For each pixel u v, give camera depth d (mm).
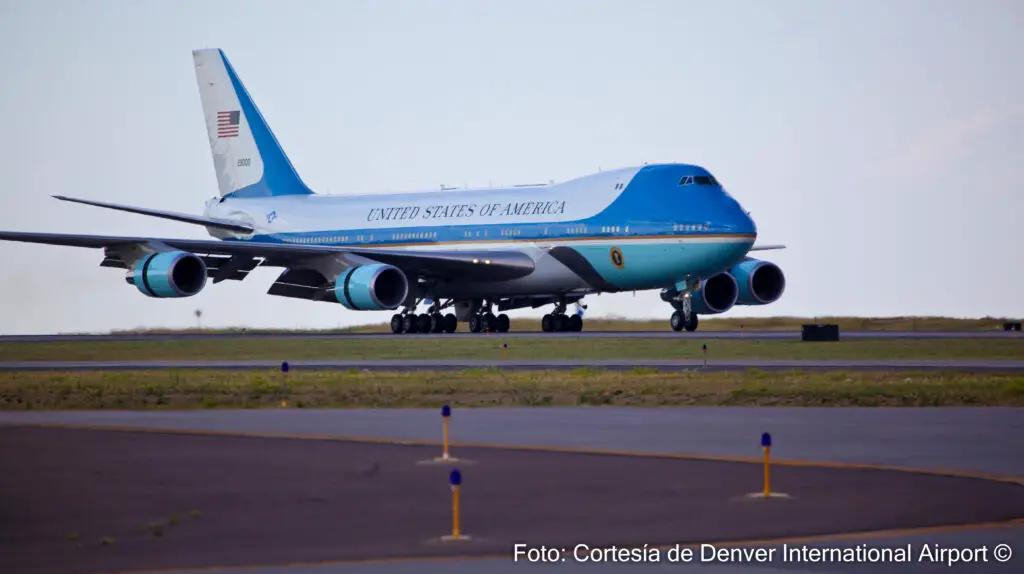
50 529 60500
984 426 97250
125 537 58656
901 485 70188
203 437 93062
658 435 93250
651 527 60062
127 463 79875
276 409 115188
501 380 136375
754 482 71625
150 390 129500
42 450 86125
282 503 66438
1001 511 62844
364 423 102625
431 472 76062
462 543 57219
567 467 77500
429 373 148250
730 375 139875
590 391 124500
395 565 53406
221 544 57156
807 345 192875
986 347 186500
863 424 99188
